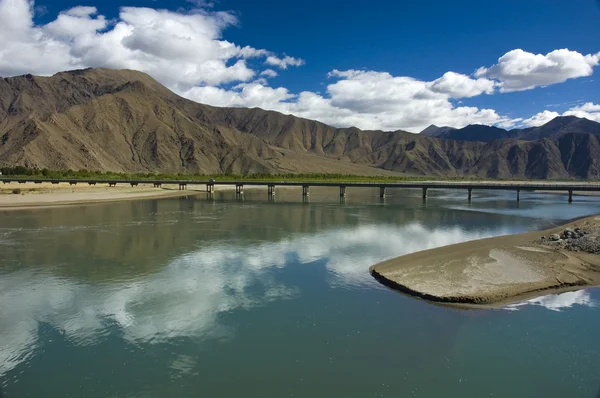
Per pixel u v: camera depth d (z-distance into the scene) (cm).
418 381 1203
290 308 1745
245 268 2373
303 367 1284
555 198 8756
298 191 11462
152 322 1611
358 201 7612
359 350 1383
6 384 1205
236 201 7375
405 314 1673
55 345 1430
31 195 7006
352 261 2533
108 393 1162
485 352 1362
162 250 2841
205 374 1252
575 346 1399
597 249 2567
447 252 2622
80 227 3844
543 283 1986
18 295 1903
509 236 3288
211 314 1688
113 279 2148
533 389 1162
